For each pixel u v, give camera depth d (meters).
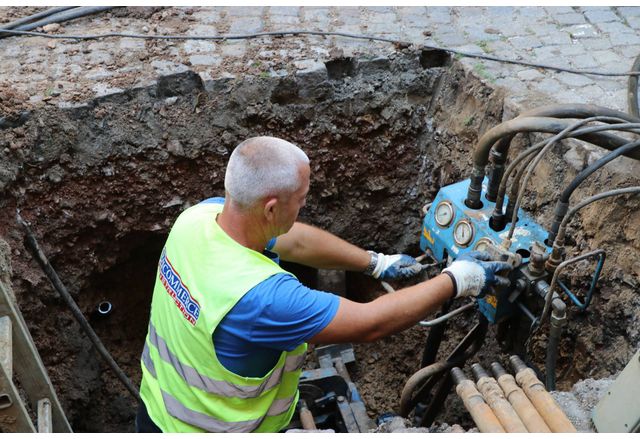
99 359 4.85
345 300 2.44
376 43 4.80
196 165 4.60
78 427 4.68
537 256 3.01
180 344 2.46
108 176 4.46
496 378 2.79
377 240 5.18
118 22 5.00
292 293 2.34
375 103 4.71
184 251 2.47
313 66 4.57
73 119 4.31
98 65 4.59
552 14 5.07
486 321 3.59
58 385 4.51
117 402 4.89
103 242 4.67
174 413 2.58
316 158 4.79
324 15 5.07
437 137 4.79
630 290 3.50
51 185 4.35
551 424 2.44
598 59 4.60
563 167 3.82
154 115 4.47
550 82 4.39
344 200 5.03
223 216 2.48
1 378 2.74
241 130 4.57
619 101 4.23
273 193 2.34
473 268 2.80
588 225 3.67
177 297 2.45
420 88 4.79
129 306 5.13
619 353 3.52
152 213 4.67
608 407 2.48
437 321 3.42
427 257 3.90
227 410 2.53
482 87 4.45
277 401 2.73
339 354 5.02
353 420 3.73
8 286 3.90
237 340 2.36
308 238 2.95
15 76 4.47
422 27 4.95
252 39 4.83
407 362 5.12
